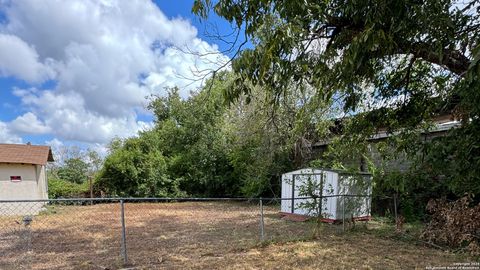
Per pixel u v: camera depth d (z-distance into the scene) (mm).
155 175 15758
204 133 16078
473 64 2480
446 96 5035
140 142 16891
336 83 3799
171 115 18859
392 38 3271
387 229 7012
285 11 3396
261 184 13117
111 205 13578
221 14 3508
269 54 3322
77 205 13562
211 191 16203
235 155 14344
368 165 8852
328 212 7867
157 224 8297
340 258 4844
